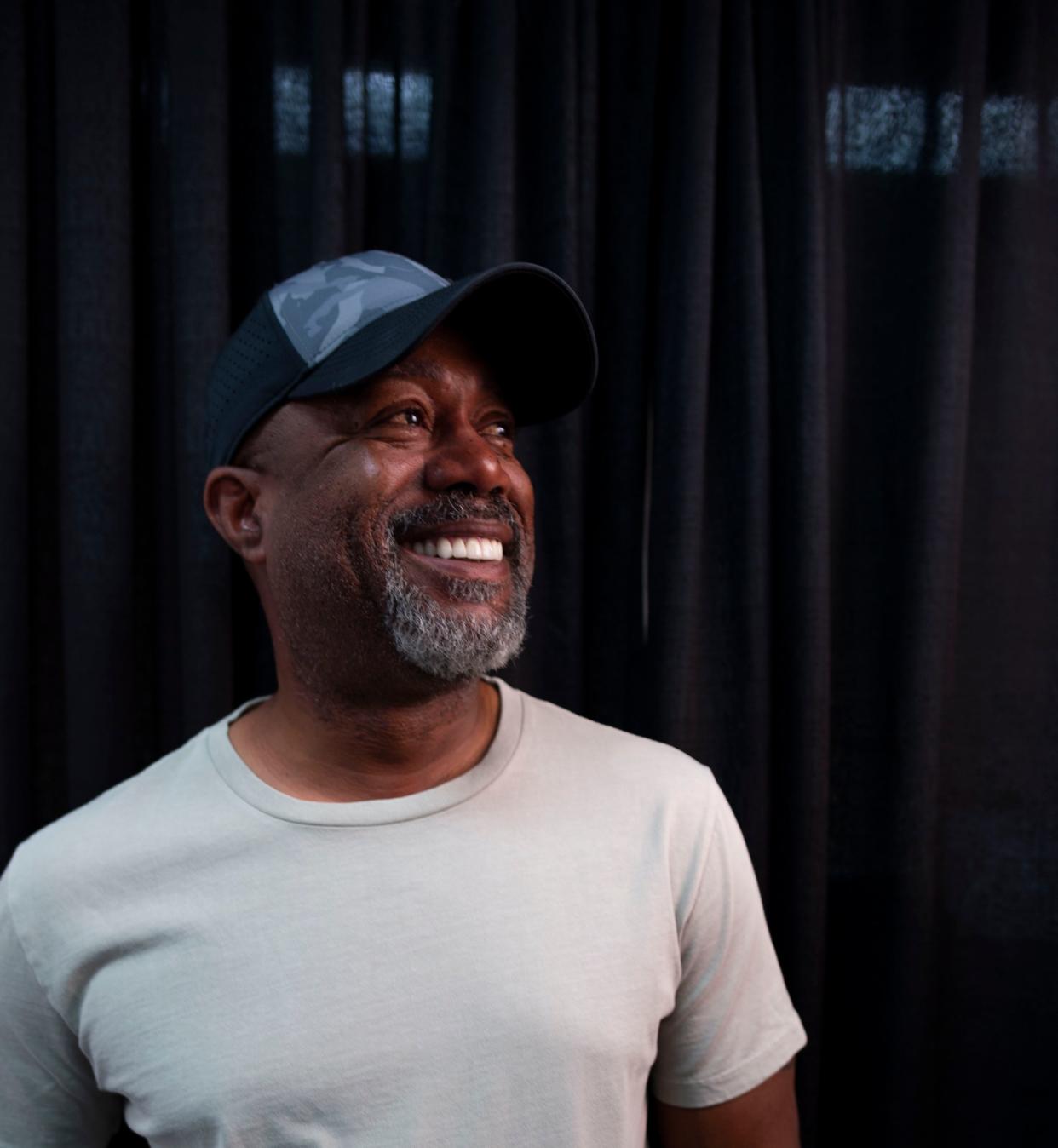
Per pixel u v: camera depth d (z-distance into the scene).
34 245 0.99
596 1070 0.60
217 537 0.96
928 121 1.09
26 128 0.97
